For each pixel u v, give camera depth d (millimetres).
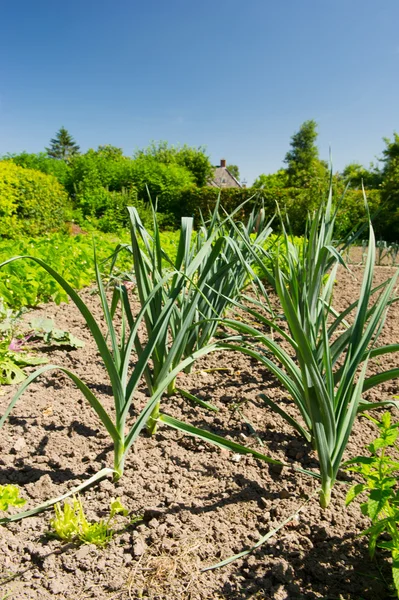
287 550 1572
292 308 1523
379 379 1804
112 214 15734
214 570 1486
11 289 4020
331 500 1821
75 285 4684
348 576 1487
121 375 1819
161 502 1775
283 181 26500
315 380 1599
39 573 1438
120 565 1480
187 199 21109
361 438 2270
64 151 81750
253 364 3117
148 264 2395
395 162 16734
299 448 2160
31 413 2342
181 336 2139
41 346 3209
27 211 10703
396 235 15117
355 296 5273
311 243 2039
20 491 1782
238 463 2043
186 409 2465
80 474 1906
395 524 1362
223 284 2949
